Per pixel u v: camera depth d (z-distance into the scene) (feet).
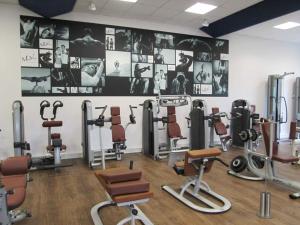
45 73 17.03
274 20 19.30
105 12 17.78
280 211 9.70
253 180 13.14
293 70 26.73
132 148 19.71
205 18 19.08
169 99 17.84
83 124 16.06
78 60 17.84
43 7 15.42
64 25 17.40
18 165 8.59
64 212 9.51
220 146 21.66
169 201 10.51
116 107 17.54
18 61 16.39
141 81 19.72
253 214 9.41
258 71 24.73
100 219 8.86
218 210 9.50
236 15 17.92
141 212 9.24
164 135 20.61
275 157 11.78
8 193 6.39
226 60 23.02
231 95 23.43
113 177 7.51
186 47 21.24
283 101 26.23
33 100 16.83
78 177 13.58
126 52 19.17
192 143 17.35
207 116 16.94
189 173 10.48
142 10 17.42
